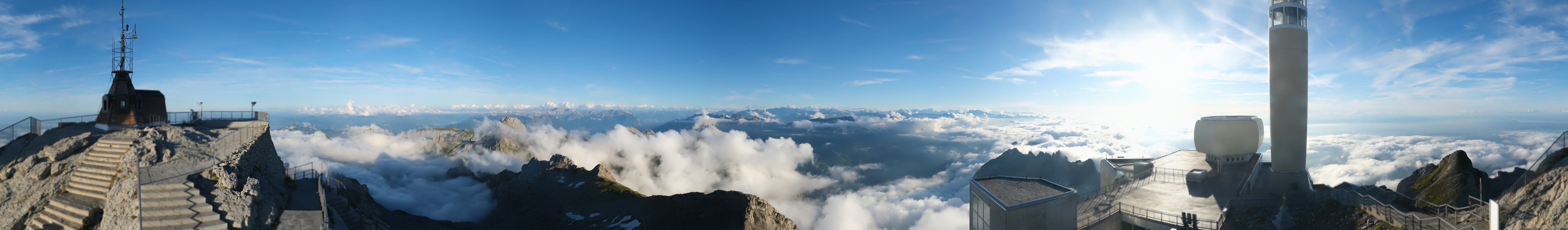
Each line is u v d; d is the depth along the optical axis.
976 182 53.12
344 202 52.56
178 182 40.06
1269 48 53.94
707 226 128.25
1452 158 56.00
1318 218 44.28
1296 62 51.62
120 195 38.44
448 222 99.06
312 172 60.16
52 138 49.12
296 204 47.88
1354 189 51.50
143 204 37.44
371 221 57.03
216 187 41.16
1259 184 57.28
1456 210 38.75
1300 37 51.81
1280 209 47.12
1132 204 50.12
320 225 43.47
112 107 50.88
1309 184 53.28
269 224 41.12
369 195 81.62
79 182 41.72
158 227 35.81
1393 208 39.47
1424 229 36.19
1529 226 30.20
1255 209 48.34
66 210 38.59
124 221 36.38
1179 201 50.66
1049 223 44.19
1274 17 53.56
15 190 41.84
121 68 52.91
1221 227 45.16
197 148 47.31
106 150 45.09
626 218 138.75
